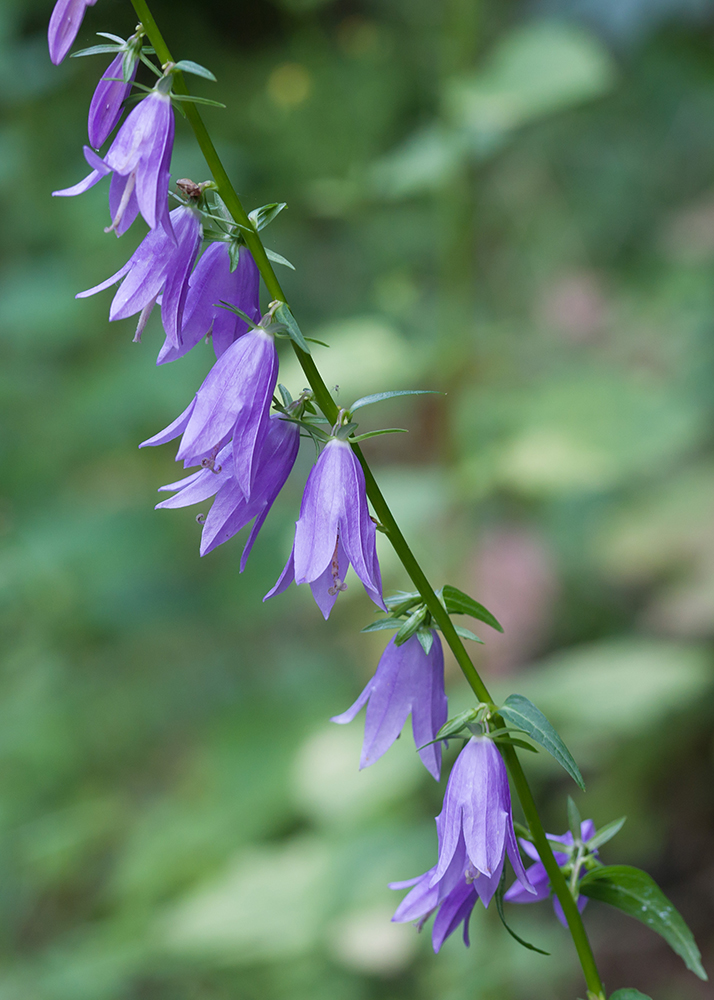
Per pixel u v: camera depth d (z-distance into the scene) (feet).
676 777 18.21
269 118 24.72
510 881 15.48
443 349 15.65
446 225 15.75
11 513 19.81
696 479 19.38
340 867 14.66
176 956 15.24
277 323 5.72
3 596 18.37
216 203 5.73
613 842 17.98
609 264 26.96
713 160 27.04
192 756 19.34
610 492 20.34
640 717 14.21
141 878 16.89
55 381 20.66
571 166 28.22
